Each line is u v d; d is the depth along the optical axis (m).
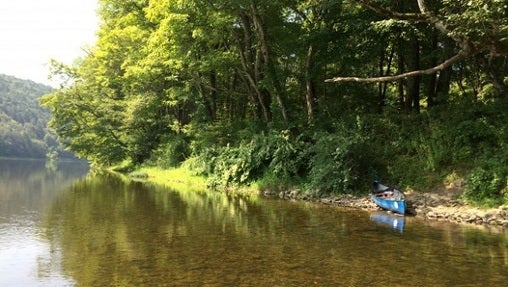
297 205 17.05
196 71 28.50
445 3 9.41
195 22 22.42
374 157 18.89
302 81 24.62
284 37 22.50
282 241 10.75
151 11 23.20
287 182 20.25
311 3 21.38
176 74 29.84
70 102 40.88
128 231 11.61
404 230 12.26
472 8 8.30
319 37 20.61
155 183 27.00
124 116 38.69
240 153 23.11
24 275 7.75
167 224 12.70
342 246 10.32
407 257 9.39
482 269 8.55
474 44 7.11
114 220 13.20
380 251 9.88
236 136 26.86
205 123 30.41
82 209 15.32
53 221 12.88
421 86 26.73
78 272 7.96
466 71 22.62
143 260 8.80
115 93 42.50
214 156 26.16
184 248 9.88
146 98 34.38
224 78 30.69
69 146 43.78
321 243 10.59
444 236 11.52
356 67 22.83
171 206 16.36
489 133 16.50
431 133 18.44
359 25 19.14
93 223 12.65
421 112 21.11
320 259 9.13
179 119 37.38
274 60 24.72
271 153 21.52
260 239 10.94
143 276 7.77
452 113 18.66
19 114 111.19
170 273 7.99
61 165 69.06
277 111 23.86
